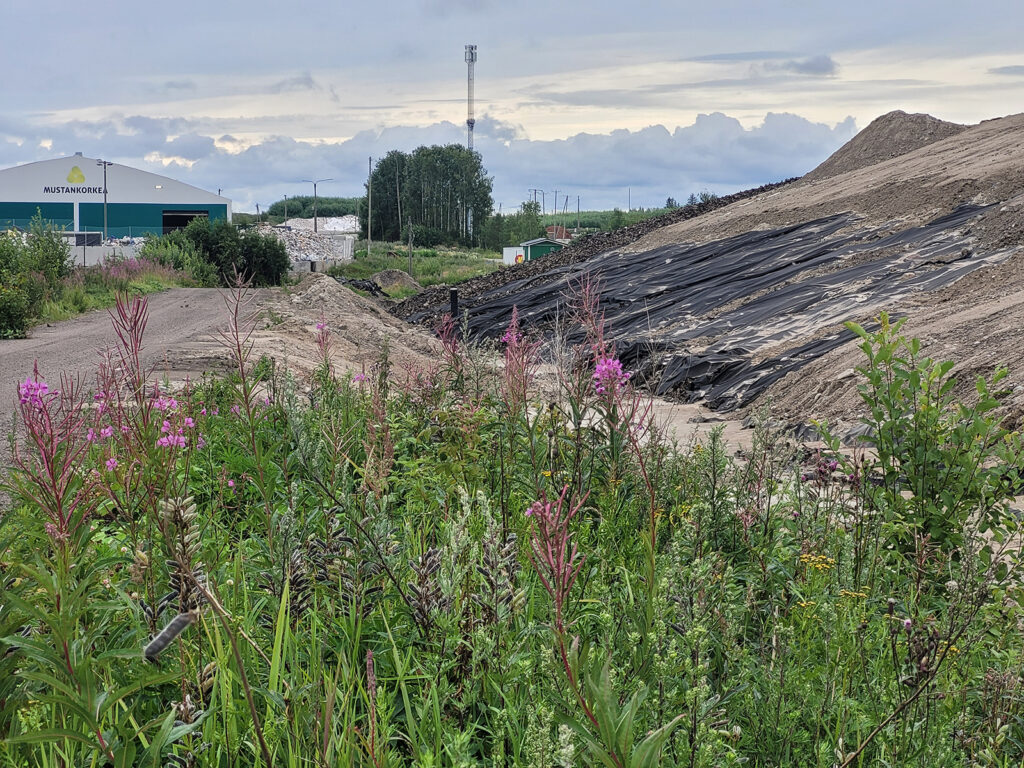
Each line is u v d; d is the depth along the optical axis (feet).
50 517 11.14
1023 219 85.71
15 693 9.43
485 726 11.11
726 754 9.66
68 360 57.47
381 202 547.90
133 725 10.07
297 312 88.94
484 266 350.02
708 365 70.28
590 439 19.01
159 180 383.04
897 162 148.36
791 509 18.26
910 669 12.05
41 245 115.14
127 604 11.16
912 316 67.92
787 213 130.72
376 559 13.25
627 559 16.20
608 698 7.27
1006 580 15.49
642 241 153.17
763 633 12.89
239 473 19.58
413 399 26.09
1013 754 11.30
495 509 17.52
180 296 122.93
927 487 18.13
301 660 11.85
